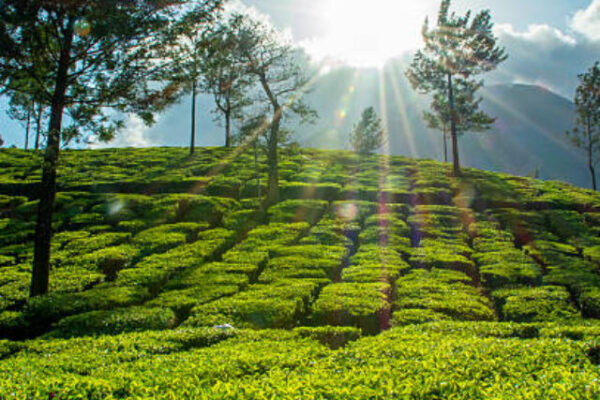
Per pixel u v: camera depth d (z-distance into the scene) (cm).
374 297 1516
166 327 1341
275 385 693
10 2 1532
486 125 4244
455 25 4081
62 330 1288
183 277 1802
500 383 705
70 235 2428
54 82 1777
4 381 709
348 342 1128
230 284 1697
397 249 2233
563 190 3772
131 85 1795
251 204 3097
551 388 629
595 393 610
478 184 3731
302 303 1495
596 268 2009
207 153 4812
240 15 3102
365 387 676
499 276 1841
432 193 3381
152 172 3888
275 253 2139
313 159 4906
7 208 3041
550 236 2536
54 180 1689
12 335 1398
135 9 1655
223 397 644
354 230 2589
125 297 1556
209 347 1069
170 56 1808
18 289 1672
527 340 999
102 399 679
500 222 2809
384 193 3378
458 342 989
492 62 4088
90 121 1777
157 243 2259
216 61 1955
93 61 1698
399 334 1155
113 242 2309
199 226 2589
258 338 1134
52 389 686
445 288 1686
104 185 3447
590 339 1003
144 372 814
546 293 1630
